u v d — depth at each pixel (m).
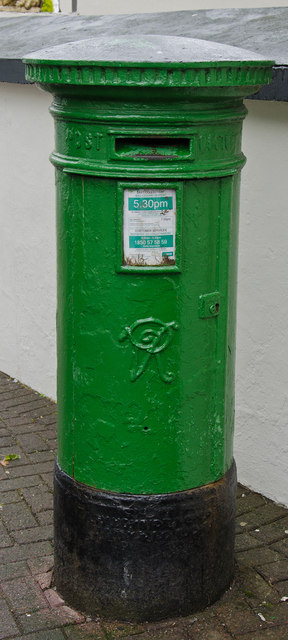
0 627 2.97
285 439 3.70
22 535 3.58
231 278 2.80
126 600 2.94
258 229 3.62
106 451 2.81
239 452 3.98
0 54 4.89
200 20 4.45
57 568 3.14
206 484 2.92
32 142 4.75
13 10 8.18
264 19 4.07
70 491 2.95
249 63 2.44
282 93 3.16
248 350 3.80
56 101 2.64
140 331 2.66
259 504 3.82
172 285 2.63
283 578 3.25
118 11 6.05
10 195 5.09
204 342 2.75
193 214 2.59
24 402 5.11
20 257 5.12
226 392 2.91
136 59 2.34
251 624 2.97
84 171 2.55
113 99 2.43
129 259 2.59
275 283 3.60
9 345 5.49
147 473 2.81
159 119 2.44
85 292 2.70
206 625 2.96
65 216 2.71
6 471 4.20
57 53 2.51
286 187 3.45
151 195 2.53
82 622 3.00
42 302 5.01
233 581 3.23
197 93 2.39
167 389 2.73
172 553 2.89
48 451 4.43
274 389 3.71
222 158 2.59
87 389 2.80
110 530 2.87
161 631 2.94
